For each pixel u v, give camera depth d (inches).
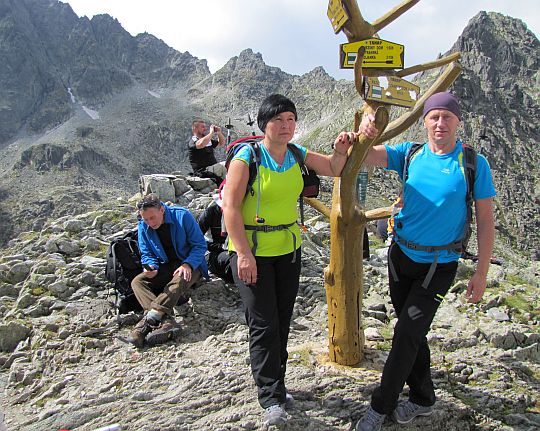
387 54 198.5
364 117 205.6
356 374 232.2
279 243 195.9
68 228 403.5
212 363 244.2
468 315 306.2
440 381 235.3
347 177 209.8
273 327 193.2
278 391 195.3
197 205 467.5
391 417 205.3
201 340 273.6
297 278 205.0
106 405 215.6
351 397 216.4
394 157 206.5
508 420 215.9
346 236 226.5
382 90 197.8
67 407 216.4
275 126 187.9
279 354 195.9
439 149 190.9
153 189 484.1
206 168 541.6
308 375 230.8
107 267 296.2
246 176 189.6
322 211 258.8
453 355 262.2
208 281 328.8
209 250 331.9
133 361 252.1
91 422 206.7
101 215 426.9
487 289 346.3
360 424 193.6
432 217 187.6
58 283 313.4
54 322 282.7
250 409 207.5
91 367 248.7
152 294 279.7
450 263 192.2
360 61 195.6
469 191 185.0
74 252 364.8
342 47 200.8
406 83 203.0
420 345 201.2
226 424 198.8
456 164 186.5
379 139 213.0
